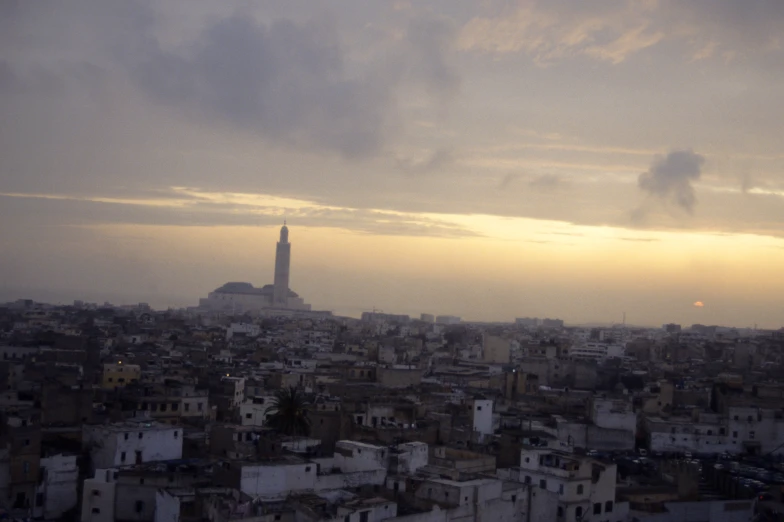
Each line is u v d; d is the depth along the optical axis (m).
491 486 129.50
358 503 118.25
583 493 140.12
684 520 151.00
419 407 196.50
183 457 148.50
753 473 180.25
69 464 137.25
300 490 124.44
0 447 134.25
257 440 152.38
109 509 126.69
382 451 140.00
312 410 180.00
